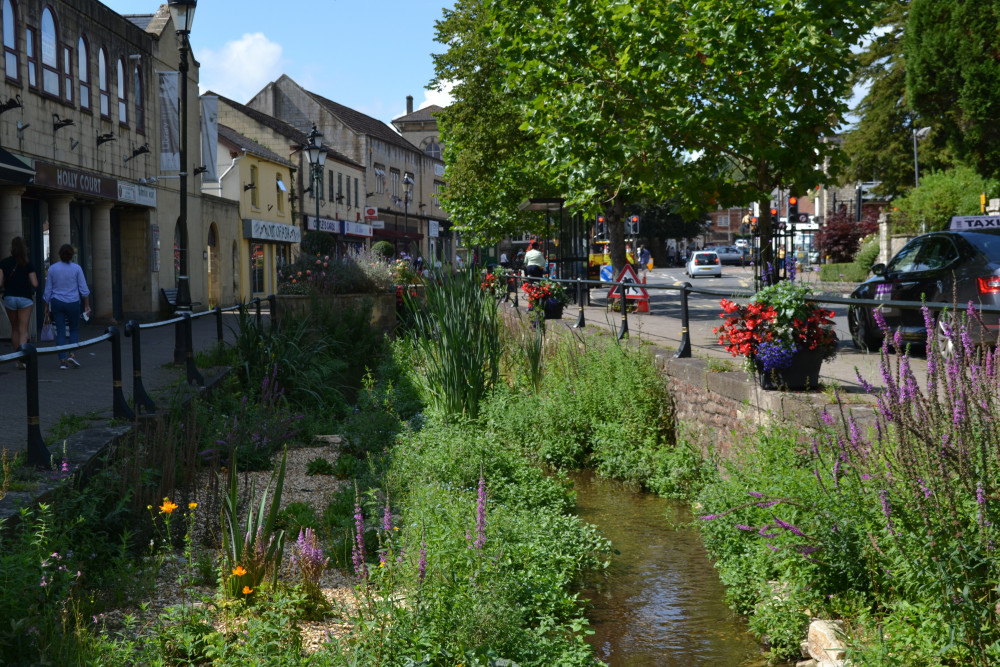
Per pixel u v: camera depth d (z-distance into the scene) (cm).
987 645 407
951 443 436
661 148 1296
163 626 464
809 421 686
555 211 2662
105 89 2380
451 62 2614
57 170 2027
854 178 4869
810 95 1213
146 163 2659
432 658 448
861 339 1252
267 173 4394
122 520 597
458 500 655
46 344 1928
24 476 587
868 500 506
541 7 1589
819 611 528
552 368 1325
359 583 493
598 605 624
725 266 7269
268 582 516
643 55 1270
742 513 657
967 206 3294
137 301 2655
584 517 848
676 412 1067
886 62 4403
